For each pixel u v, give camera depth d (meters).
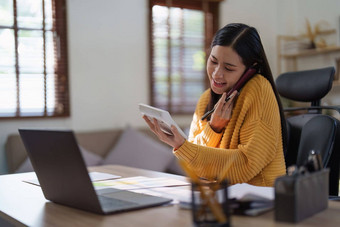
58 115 3.65
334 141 1.64
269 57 4.70
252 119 1.42
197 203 0.87
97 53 3.83
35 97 3.57
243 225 0.91
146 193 1.29
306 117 1.82
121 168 1.96
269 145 1.40
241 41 1.48
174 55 4.21
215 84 1.56
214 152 1.36
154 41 4.11
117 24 3.91
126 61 3.96
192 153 1.34
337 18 4.32
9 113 3.45
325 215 0.99
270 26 4.70
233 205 1.00
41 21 3.59
